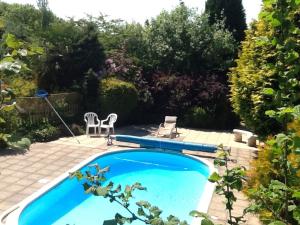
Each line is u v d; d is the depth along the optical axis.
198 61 18.30
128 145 13.08
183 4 19.39
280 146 2.25
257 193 2.44
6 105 1.81
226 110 16.84
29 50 1.80
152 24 19.11
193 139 14.56
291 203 2.58
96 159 11.06
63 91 15.76
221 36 18.08
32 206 7.41
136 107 17.30
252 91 10.12
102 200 8.82
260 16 2.26
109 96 15.66
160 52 18.36
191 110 16.92
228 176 2.45
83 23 17.36
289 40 2.19
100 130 14.42
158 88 17.45
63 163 10.36
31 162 10.28
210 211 7.23
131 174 11.28
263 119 9.87
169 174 11.34
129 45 19.16
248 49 11.18
